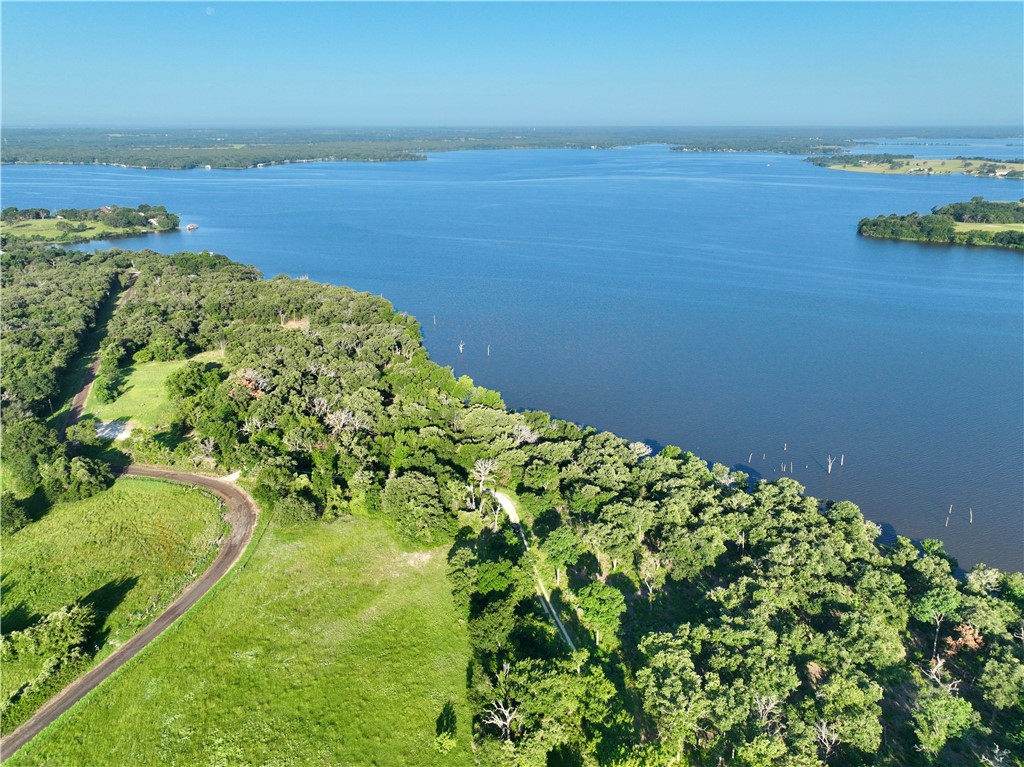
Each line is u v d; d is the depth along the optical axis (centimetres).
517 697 8512
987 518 14312
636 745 8275
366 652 9619
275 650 9525
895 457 16838
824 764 7644
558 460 14388
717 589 10538
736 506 12762
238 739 8188
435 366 19000
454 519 12381
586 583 11575
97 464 13362
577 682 8756
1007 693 8712
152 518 12462
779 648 9338
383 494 12600
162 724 8338
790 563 11094
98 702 8562
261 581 10850
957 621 10206
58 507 12756
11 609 10131
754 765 7575
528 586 10581
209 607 10231
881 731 8325
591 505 12706
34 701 8444
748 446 17525
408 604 10588
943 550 12750
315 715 8575
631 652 10031
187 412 15925
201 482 13738
